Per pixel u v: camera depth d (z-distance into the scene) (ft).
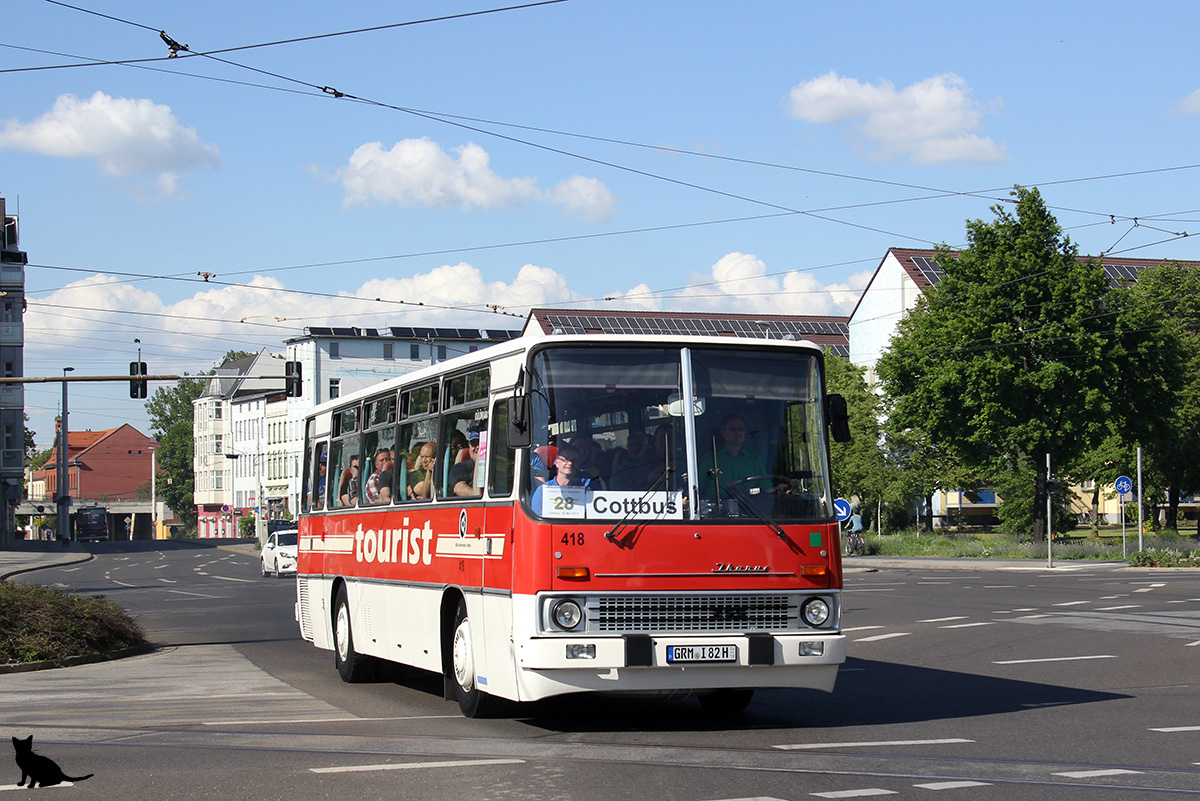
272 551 160.25
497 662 34.47
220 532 451.94
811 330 315.58
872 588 106.11
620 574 32.58
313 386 305.12
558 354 33.88
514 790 25.44
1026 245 173.68
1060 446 174.60
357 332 311.47
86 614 59.77
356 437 49.52
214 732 34.24
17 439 270.67
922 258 274.57
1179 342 179.01
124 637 62.23
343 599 50.34
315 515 54.90
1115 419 178.09
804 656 33.19
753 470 34.06
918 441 207.31
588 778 26.71
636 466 33.40
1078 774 26.99
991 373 172.35
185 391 540.52
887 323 276.41
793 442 34.63
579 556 32.53
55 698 43.68
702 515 33.32
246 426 421.59
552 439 33.30
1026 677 46.85
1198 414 202.08
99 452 586.86
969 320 175.52
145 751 30.91
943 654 55.67
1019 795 24.73
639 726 35.37
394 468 44.65
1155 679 45.47
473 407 37.68
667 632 32.76
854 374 216.95
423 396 42.27
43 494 635.25
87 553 256.52
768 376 34.88
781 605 33.55
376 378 312.50
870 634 65.36
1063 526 190.49
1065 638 60.64
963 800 24.31
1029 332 172.35
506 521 34.04
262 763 28.91
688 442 33.76
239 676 51.06
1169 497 224.12
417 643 41.27
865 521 216.33
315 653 61.72
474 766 28.19
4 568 180.65
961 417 180.55
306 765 28.55
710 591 32.99
